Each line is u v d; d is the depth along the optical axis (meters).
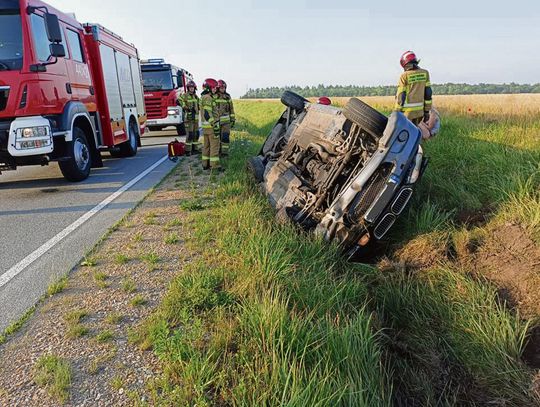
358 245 4.25
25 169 9.70
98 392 2.35
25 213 5.92
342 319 3.02
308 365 2.49
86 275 3.77
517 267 3.65
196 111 11.38
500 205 4.55
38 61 6.75
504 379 2.81
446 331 3.29
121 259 4.00
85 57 8.86
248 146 11.07
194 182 7.36
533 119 8.80
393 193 4.05
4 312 3.21
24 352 2.71
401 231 4.76
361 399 2.17
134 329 2.91
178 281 3.42
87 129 8.70
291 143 6.23
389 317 3.55
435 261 4.05
